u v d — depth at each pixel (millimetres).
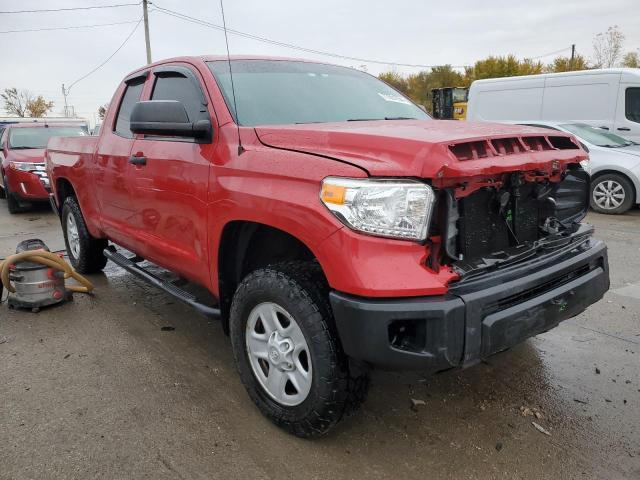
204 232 3008
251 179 2625
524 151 2504
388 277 2133
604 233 7367
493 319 2223
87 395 3055
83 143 4742
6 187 10102
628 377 3256
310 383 2461
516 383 3191
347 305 2178
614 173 8906
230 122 2941
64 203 5426
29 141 10688
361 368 2377
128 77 4297
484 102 12430
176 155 3221
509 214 2637
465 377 3268
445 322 2129
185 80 3447
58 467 2434
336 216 2207
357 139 2367
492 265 2387
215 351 3637
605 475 2377
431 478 2373
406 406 2955
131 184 3775
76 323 4133
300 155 2463
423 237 2188
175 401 2990
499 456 2518
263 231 2824
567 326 4039
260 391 2766
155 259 3777
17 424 2766
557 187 2965
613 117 10555
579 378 3248
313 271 2488
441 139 2227
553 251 2705
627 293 4754
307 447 2584
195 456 2514
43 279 4336
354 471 2418
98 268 5371
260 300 2621
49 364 3445
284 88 3383
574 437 2656
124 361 3488
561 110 11219
